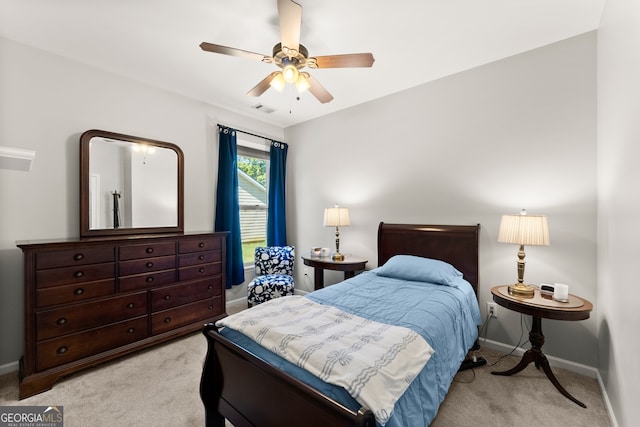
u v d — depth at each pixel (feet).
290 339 4.18
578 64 7.03
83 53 7.83
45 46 7.49
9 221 7.14
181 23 6.61
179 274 8.96
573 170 7.11
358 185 11.57
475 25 6.68
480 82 8.54
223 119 11.91
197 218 11.03
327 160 12.66
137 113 9.40
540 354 6.57
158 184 9.79
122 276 7.67
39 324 6.33
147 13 6.27
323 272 12.53
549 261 7.43
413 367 3.88
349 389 3.12
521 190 7.86
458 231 8.75
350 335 4.35
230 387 4.61
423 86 9.68
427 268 7.98
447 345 5.22
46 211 7.67
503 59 8.13
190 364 7.42
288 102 11.28
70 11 6.18
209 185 11.44
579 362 7.04
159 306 8.45
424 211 9.75
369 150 11.18
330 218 10.86
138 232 9.22
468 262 8.53
